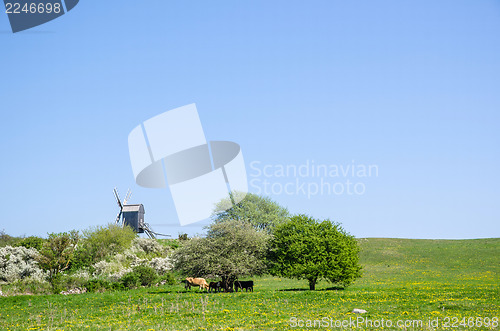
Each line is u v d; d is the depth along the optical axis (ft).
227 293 164.45
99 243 253.65
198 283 192.44
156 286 210.59
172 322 105.91
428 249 337.31
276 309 121.49
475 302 124.36
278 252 186.91
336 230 189.57
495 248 329.11
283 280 245.45
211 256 175.42
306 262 182.50
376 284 210.59
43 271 221.87
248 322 102.01
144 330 97.09
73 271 230.89
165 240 329.11
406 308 117.39
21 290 192.65
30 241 270.67
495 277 236.22
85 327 104.42
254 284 226.17
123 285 199.93
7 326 112.98
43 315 128.77
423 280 226.58
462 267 278.67
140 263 243.40
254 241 183.73
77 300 153.79
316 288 200.44
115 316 119.65
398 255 322.14
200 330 94.17
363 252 335.67
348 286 197.16
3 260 225.15
